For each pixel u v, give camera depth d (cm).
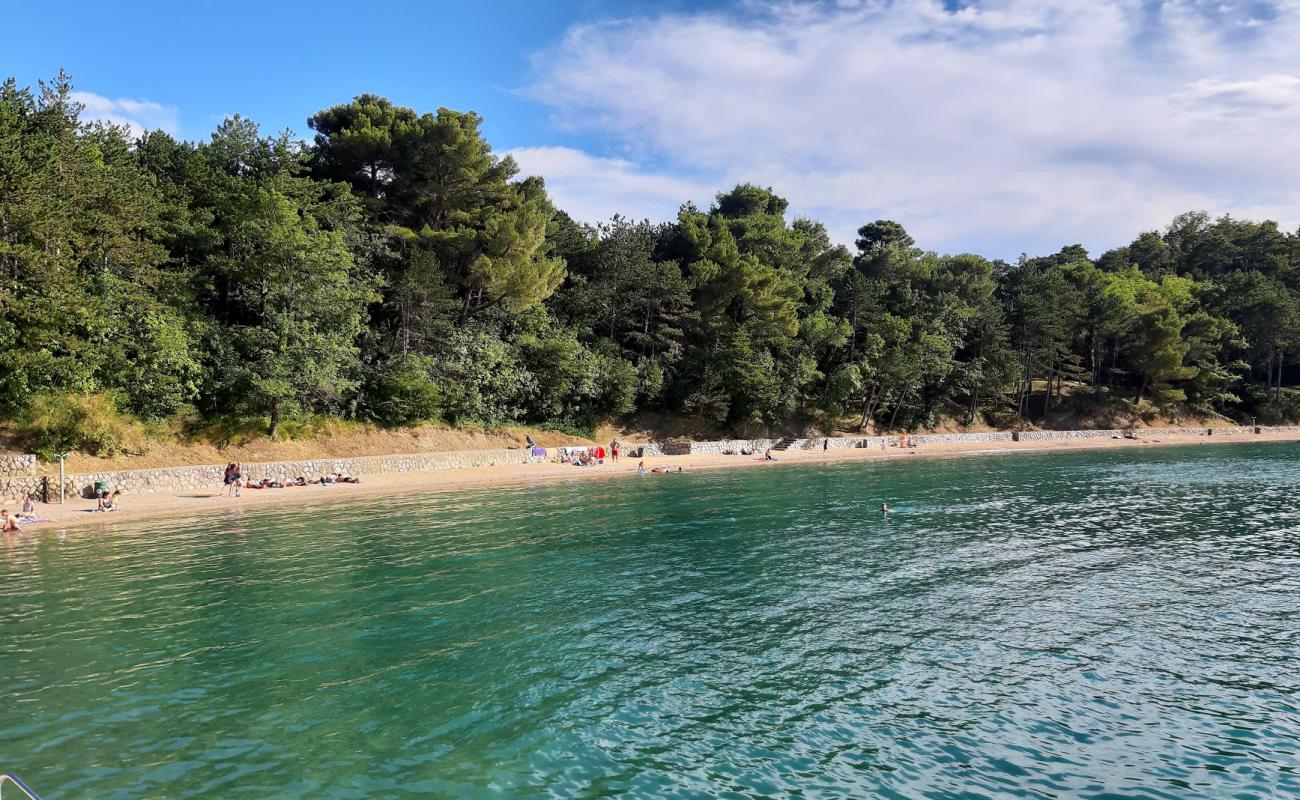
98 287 3919
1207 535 2855
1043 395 9875
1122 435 8869
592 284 7038
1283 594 2011
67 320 3684
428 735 1195
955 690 1380
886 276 10125
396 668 1484
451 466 5288
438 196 5903
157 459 4100
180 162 5091
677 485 4703
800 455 6969
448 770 1084
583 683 1412
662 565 2381
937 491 4281
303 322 4653
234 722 1236
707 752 1141
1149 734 1207
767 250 8550
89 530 3033
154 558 2483
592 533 2950
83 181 3800
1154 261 14188
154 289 4381
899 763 1109
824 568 2334
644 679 1432
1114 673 1462
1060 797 1017
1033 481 4769
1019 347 9300
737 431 7456
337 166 5925
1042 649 1596
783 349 7569
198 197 5138
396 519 3316
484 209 6050
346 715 1266
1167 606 1906
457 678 1434
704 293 7538
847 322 7906
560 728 1223
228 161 5575
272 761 1105
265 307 4600
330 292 4706
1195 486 4428
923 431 8569
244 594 2025
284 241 4475
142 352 4053
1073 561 2417
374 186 6028
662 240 8825
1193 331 9694
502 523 3203
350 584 2138
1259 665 1500
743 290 7331
